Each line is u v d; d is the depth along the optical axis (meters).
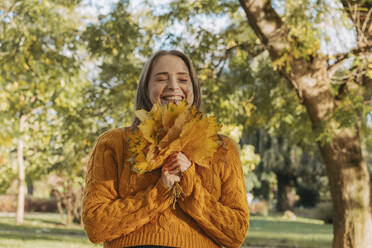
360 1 7.72
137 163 1.72
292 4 7.02
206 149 1.73
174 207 1.75
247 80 9.98
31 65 8.72
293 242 14.46
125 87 9.31
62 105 9.80
